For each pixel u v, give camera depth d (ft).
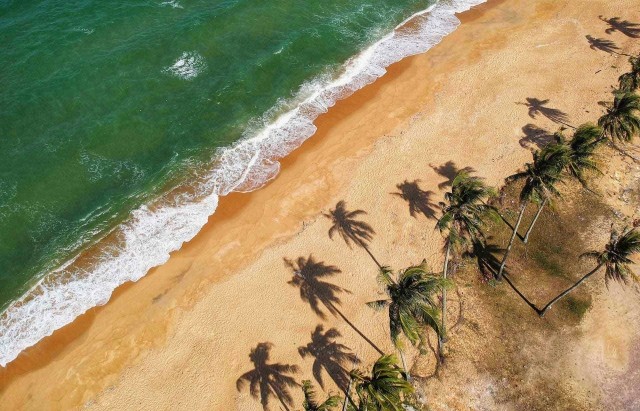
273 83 188.24
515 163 161.68
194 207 154.92
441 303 130.82
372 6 222.48
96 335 130.62
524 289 134.62
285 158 167.73
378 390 92.48
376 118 178.60
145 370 124.57
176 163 162.71
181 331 130.31
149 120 173.17
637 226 144.77
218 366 124.36
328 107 182.80
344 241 145.38
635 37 203.82
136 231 148.77
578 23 212.64
